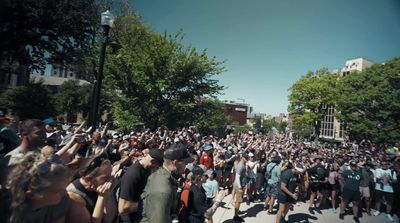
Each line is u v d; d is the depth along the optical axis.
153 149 3.26
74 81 50.09
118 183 3.45
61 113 48.28
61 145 5.79
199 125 16.70
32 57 23.91
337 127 52.97
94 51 15.40
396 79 25.88
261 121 94.75
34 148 2.94
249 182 8.73
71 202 2.21
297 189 10.04
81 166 2.55
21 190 1.77
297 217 7.84
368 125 26.33
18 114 29.12
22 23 20.94
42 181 1.75
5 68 26.66
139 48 16.16
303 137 54.75
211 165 8.76
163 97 15.03
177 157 2.79
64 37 23.27
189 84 15.45
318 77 44.34
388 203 8.59
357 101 27.30
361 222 7.96
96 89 6.98
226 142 14.90
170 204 2.52
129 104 14.55
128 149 6.18
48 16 20.41
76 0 22.12
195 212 3.72
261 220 7.06
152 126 15.05
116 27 25.11
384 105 25.55
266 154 10.99
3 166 2.20
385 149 21.45
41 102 30.44
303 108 44.66
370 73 28.48
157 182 2.54
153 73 14.29
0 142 4.13
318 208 9.04
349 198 8.04
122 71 14.33
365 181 9.05
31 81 34.56
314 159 10.38
